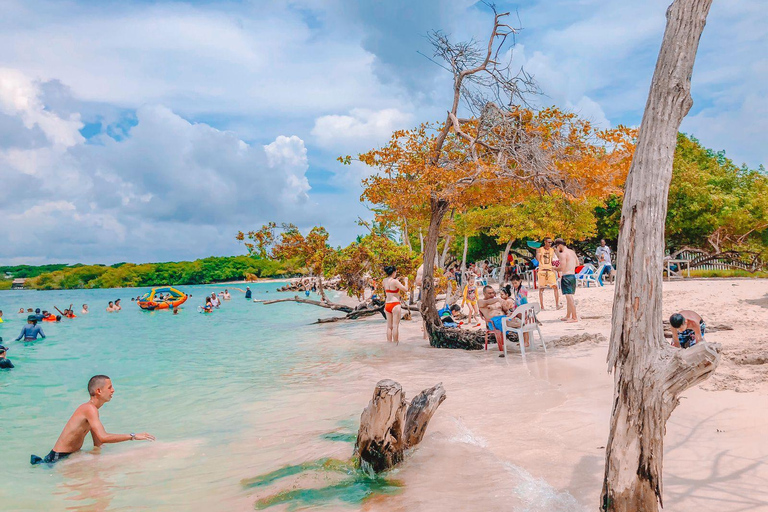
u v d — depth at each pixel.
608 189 11.26
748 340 8.97
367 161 12.09
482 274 40.16
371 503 4.09
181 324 26.05
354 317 21.81
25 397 9.76
